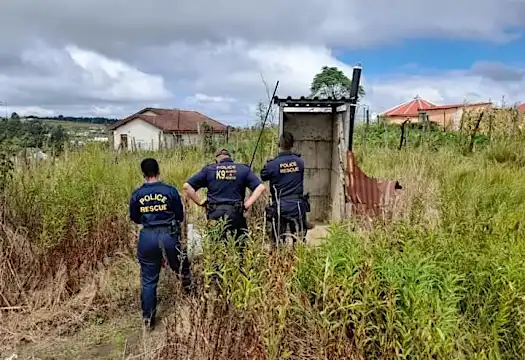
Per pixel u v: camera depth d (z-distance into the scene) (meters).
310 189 7.90
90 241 5.52
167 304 4.91
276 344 2.91
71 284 5.10
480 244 3.86
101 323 4.65
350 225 4.38
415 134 13.91
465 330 3.07
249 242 3.85
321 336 3.05
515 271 3.17
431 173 8.02
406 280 3.09
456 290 3.25
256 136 9.94
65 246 5.29
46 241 5.10
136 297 5.14
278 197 5.59
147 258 4.60
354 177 6.43
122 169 8.08
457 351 2.88
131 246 5.96
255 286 3.31
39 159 6.98
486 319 3.13
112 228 5.97
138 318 4.73
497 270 3.27
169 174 8.73
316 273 3.43
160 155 11.21
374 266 3.29
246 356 3.05
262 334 3.01
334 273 3.26
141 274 4.68
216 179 4.96
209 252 3.67
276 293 3.25
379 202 5.99
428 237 3.95
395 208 5.38
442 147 11.77
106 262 5.61
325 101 6.80
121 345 4.17
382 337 2.91
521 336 2.96
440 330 2.73
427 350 2.73
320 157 7.87
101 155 8.34
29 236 5.31
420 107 31.50
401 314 2.94
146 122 38.38
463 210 4.68
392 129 15.05
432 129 15.38
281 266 3.63
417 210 4.87
